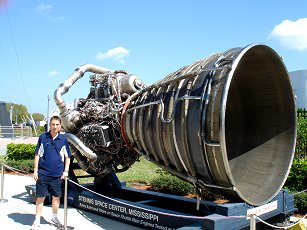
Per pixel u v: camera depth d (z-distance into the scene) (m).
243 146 5.60
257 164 5.25
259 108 5.51
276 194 4.69
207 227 4.14
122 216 5.72
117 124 6.18
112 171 7.18
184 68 5.20
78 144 6.35
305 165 7.16
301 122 12.52
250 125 5.66
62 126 6.91
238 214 4.40
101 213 6.13
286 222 5.26
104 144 6.21
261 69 5.02
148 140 5.17
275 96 5.21
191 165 4.54
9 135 32.53
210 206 5.48
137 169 12.22
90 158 6.36
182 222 4.78
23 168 11.77
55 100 6.75
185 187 7.85
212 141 4.09
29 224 5.76
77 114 6.77
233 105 5.82
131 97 5.72
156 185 8.43
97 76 6.97
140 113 5.32
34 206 6.99
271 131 5.36
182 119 4.44
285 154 5.05
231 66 4.00
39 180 5.48
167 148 4.80
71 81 7.01
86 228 5.48
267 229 5.16
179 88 4.70
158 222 5.11
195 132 4.26
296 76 21.17
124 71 7.00
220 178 4.28
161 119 4.73
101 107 6.59
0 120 38.88
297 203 6.59
